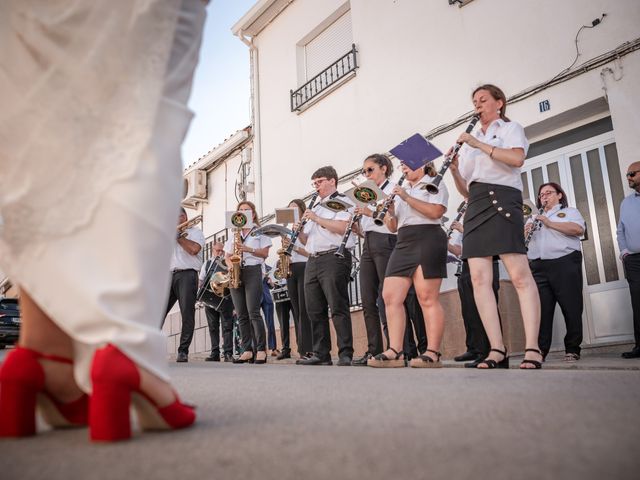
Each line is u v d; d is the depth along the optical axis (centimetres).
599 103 582
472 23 699
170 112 114
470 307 468
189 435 105
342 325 476
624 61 558
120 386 99
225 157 1171
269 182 1021
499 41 666
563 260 479
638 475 72
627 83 555
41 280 102
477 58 688
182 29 119
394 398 153
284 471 78
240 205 623
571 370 281
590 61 580
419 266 381
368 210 456
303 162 946
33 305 112
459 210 546
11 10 110
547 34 620
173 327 1169
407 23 786
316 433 104
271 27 1069
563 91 600
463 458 83
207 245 1208
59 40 108
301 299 567
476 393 158
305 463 82
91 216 103
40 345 111
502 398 145
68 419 118
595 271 590
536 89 621
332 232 480
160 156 109
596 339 584
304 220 518
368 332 461
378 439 97
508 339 582
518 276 328
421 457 84
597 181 596
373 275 463
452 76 715
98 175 105
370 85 834
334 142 887
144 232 105
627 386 166
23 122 106
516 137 333
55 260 102
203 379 260
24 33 109
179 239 618
